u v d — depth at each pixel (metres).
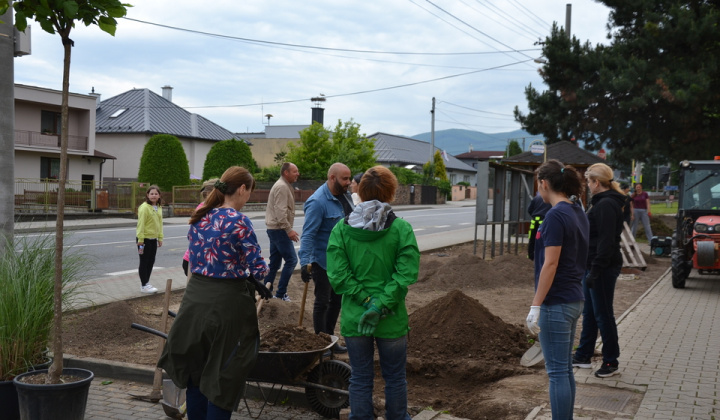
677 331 7.66
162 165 35.59
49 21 3.99
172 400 4.78
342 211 6.28
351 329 3.96
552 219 4.04
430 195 56.75
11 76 6.75
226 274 3.95
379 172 4.03
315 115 65.44
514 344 6.48
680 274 11.09
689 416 4.68
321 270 6.22
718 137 21.06
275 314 7.79
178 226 25.00
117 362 5.86
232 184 4.10
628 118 22.02
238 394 3.91
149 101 54.03
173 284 10.61
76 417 4.14
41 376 4.32
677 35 20.30
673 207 44.81
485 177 14.19
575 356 6.11
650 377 5.67
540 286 4.02
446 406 5.14
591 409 4.80
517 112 24.66
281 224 8.38
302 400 5.17
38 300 4.70
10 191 6.70
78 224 24.30
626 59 21.64
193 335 3.90
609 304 5.67
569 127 23.36
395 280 3.86
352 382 4.04
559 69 22.62
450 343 6.34
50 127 39.75
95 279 10.98
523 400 5.02
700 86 19.31
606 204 5.56
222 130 55.78
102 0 4.01
